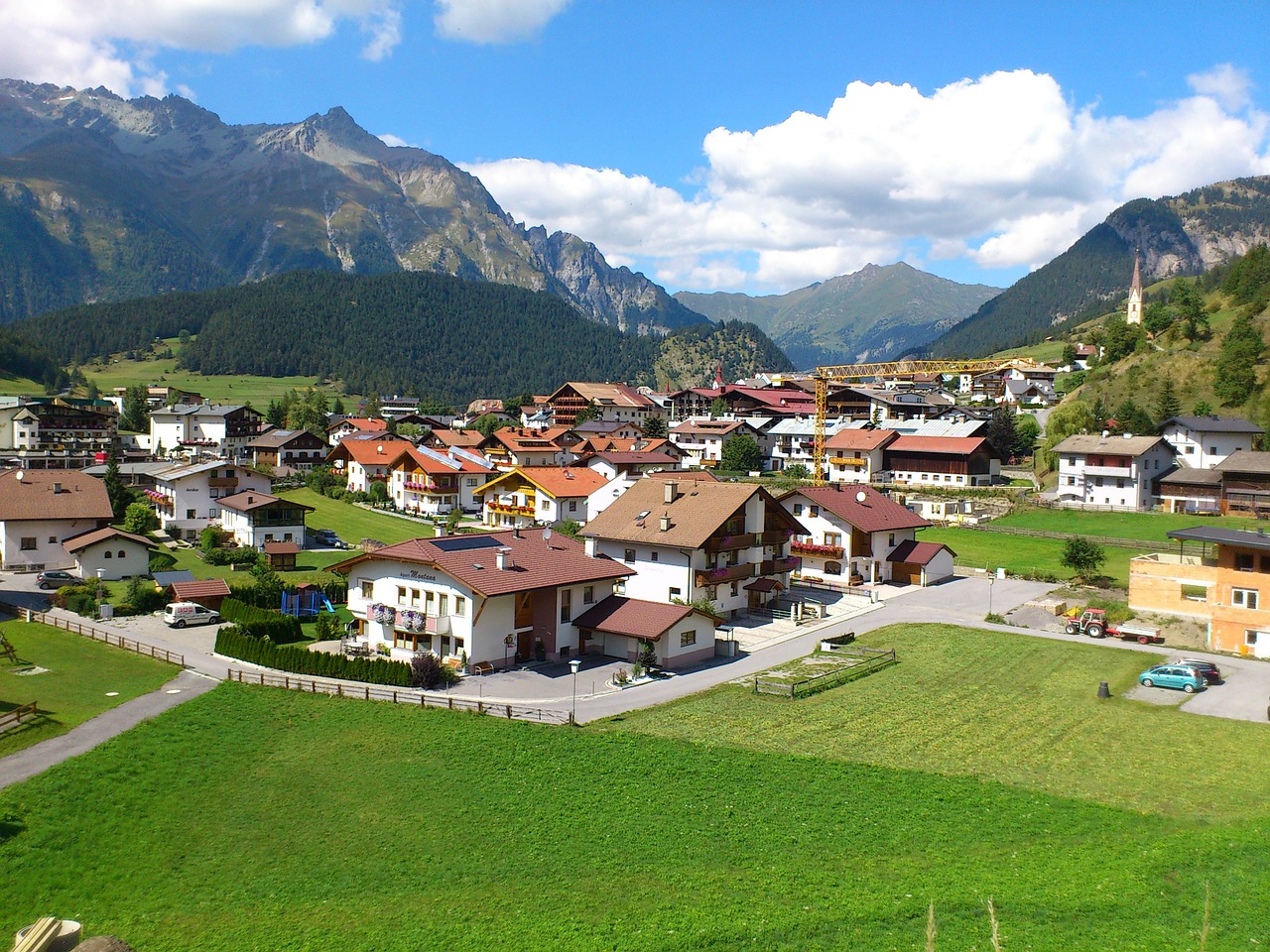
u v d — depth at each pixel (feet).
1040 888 107.14
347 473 508.12
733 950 96.73
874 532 300.40
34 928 98.53
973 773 144.66
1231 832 120.16
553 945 98.73
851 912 102.94
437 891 112.47
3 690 178.40
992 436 572.51
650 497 272.72
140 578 279.08
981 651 221.46
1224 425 453.17
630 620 211.00
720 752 152.76
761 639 237.04
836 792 136.77
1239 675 199.31
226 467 369.71
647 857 118.62
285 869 119.24
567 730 162.71
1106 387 613.52
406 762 150.92
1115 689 189.98
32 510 298.35
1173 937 94.79
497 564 209.77
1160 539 354.13
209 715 170.60
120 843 126.41
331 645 230.48
